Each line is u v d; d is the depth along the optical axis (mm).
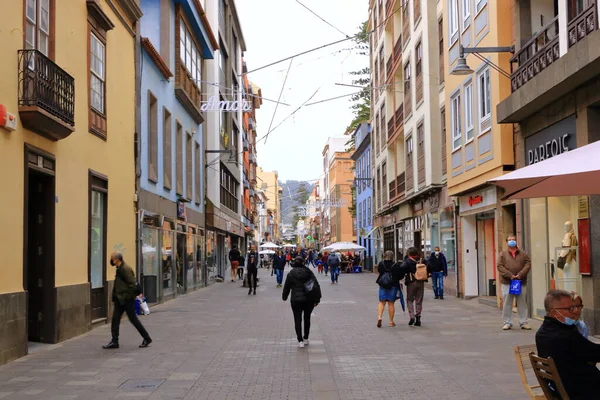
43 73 11102
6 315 9914
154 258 20984
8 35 10211
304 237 153000
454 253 23328
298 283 11594
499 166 17109
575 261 13188
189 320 16016
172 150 24500
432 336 12734
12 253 10234
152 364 9906
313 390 8078
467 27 19766
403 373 9070
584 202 12484
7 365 9797
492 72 17484
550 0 15906
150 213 20219
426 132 26656
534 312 15469
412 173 30266
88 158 14211
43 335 12008
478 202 20047
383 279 14461
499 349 10992
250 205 70625
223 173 40969
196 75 29500
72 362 10055
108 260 15719
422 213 29625
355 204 70188
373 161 45938
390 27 37000
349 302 21266
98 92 15109
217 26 35375
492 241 21672
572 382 4875
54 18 12211
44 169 11688
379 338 12594
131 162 18000
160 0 23844
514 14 16344
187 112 27875
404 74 31906
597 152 5676
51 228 12117
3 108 9883
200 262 31109
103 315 15320
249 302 21562
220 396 7785
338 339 12516
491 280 21578
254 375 9047
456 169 21438
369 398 7621
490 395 7637
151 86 21047
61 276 12523
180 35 25453
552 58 13164
